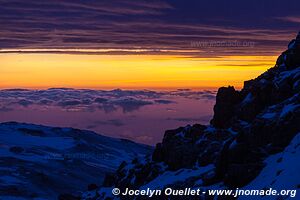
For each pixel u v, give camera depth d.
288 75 59.97
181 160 64.38
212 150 59.66
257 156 49.03
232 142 51.94
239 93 66.81
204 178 52.66
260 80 63.16
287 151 46.81
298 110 49.66
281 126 49.50
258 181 45.28
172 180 59.38
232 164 48.12
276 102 58.81
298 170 41.75
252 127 51.41
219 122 66.12
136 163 81.56
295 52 62.31
